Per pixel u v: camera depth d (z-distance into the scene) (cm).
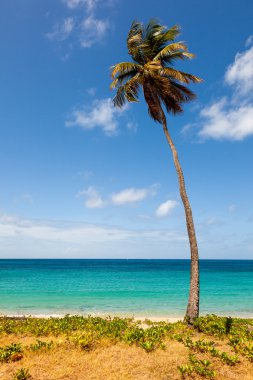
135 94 1681
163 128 1600
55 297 3281
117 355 878
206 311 2538
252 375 759
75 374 748
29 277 6431
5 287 4312
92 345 971
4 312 2420
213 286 4647
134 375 745
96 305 2780
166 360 838
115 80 1659
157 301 3031
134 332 1092
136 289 4094
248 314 2405
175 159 1541
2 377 733
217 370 785
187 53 1544
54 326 1271
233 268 12456
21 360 835
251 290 4088
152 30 1645
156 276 6912
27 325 1323
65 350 919
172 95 1593
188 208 1460
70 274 7581
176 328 1227
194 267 1390
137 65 1586
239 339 1032
